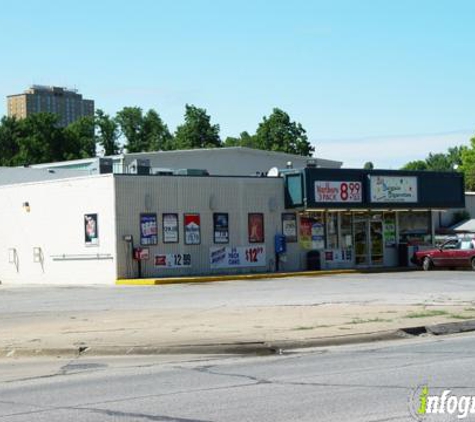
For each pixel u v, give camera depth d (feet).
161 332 54.29
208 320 60.23
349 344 50.52
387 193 135.23
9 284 127.75
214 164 190.70
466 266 124.88
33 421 29.68
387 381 35.32
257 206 126.62
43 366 45.39
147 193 116.47
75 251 120.37
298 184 127.44
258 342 48.88
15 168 162.20
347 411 29.27
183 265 118.83
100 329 57.00
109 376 40.70
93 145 346.54
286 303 72.95
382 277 111.96
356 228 137.28
